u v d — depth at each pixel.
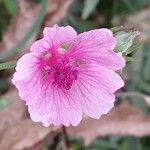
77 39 0.07
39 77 0.07
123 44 0.07
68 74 0.07
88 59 0.07
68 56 0.07
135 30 0.07
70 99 0.07
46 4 0.09
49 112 0.07
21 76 0.06
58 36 0.07
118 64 0.07
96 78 0.07
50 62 0.07
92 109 0.07
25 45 0.09
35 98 0.07
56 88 0.07
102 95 0.07
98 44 0.07
